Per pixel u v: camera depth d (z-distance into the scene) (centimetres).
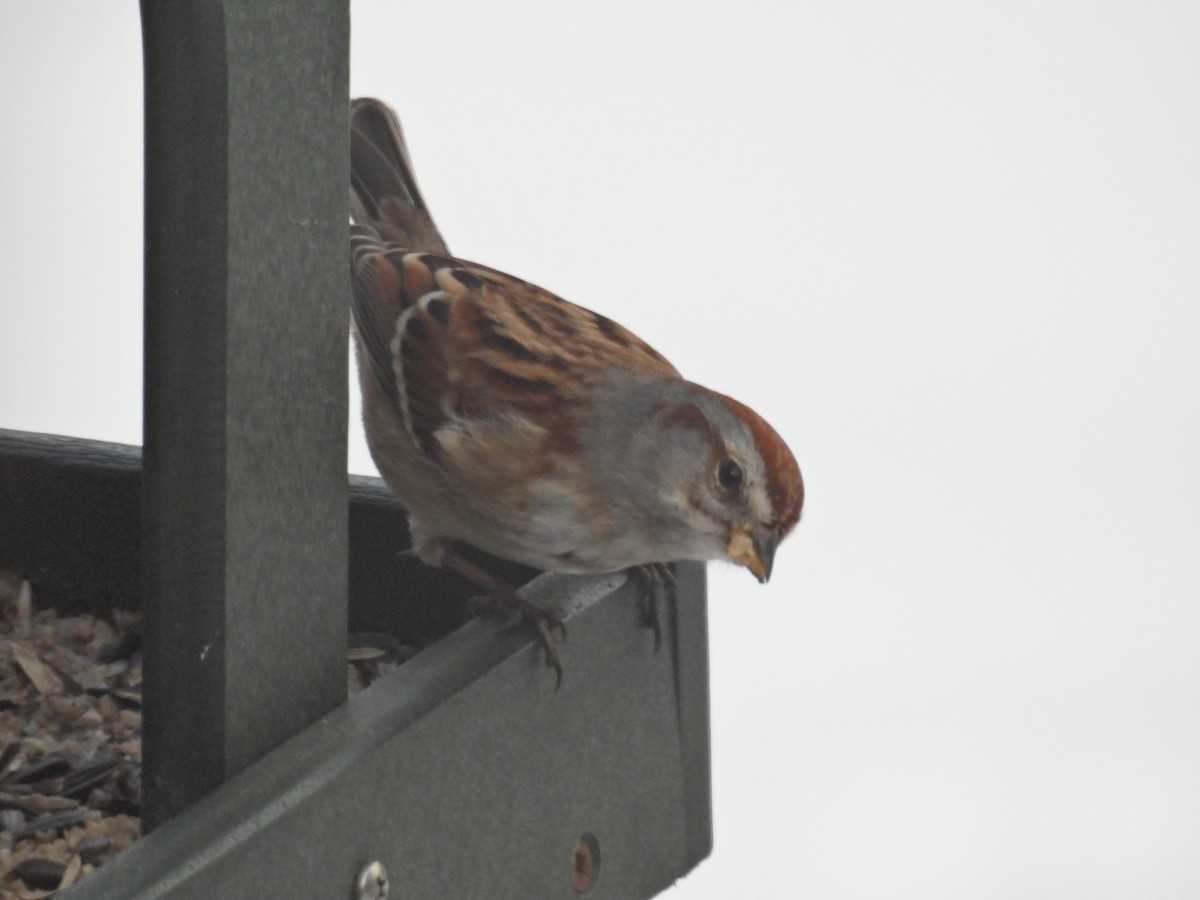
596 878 821
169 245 651
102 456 929
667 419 841
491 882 756
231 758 672
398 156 1003
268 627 682
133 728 834
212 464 659
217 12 637
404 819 708
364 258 920
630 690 839
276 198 666
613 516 848
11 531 939
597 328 897
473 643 768
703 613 873
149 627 674
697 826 880
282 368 676
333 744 686
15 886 727
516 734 768
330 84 677
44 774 793
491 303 895
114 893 613
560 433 852
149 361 661
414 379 877
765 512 834
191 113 643
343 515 705
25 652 886
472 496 865
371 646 918
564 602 809
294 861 661
